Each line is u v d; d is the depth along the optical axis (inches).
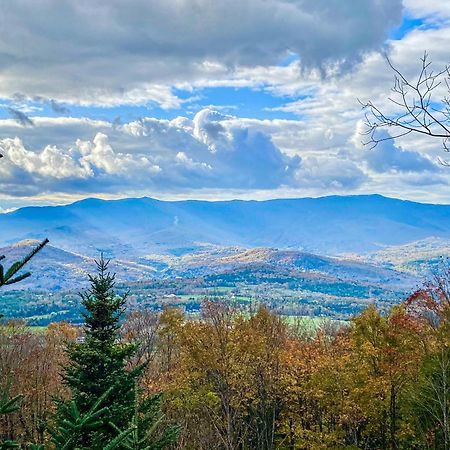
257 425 1449.3
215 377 1229.1
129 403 689.6
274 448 1502.2
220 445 1370.6
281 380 1337.4
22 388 1378.0
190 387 1272.1
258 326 1408.7
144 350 1268.5
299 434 1314.0
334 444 1352.1
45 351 1627.7
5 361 1446.9
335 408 1274.6
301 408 1418.6
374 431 1375.5
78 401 668.1
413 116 269.7
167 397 1214.3
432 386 1011.3
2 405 312.5
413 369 1132.5
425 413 1175.0
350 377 1243.8
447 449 981.8
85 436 596.7
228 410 1219.9
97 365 712.4
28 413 1386.6
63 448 335.6
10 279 257.6
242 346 1235.9
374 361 1209.4
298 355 1386.6
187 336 1238.9
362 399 1199.6
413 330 1148.5
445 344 1079.6
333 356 1364.4
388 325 1222.9
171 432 672.4
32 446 325.7
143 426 632.4
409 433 1198.3
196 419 1331.2
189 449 1252.5
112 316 765.9
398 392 1179.3
